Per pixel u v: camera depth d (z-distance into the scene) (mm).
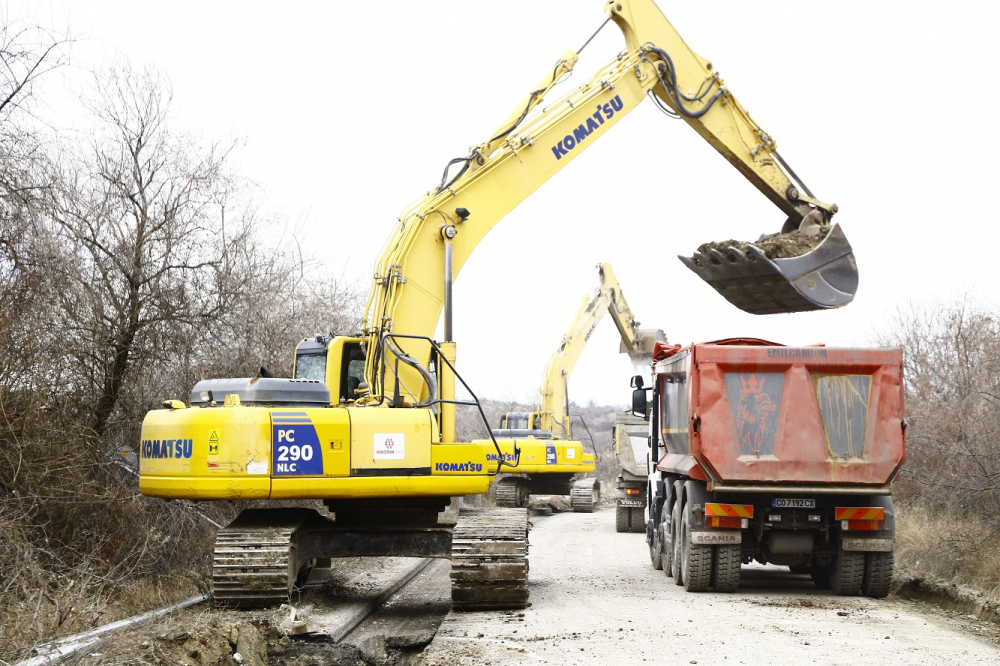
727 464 12523
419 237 13766
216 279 15250
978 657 8898
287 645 9742
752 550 13492
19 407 11266
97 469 12391
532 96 14766
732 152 16188
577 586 13906
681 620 10844
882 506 12875
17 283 11828
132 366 14242
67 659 7648
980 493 14531
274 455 10711
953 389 19812
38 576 9211
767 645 9383
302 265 18344
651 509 17078
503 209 14336
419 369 12266
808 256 14688
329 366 12953
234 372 15477
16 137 12211
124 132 14438
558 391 33375
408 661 9906
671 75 15852
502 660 8742
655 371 16766
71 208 13531
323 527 12055
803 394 12602
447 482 11414
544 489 30297
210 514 15195
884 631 10219
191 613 10109
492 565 11383
